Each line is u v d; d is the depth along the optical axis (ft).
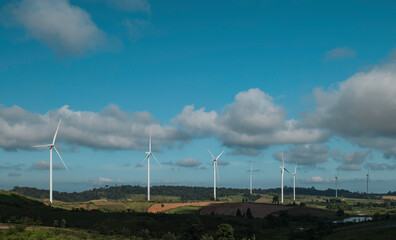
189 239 470.80
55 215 607.78
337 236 479.00
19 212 614.34
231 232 458.09
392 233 440.45
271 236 559.38
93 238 394.73
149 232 510.58
